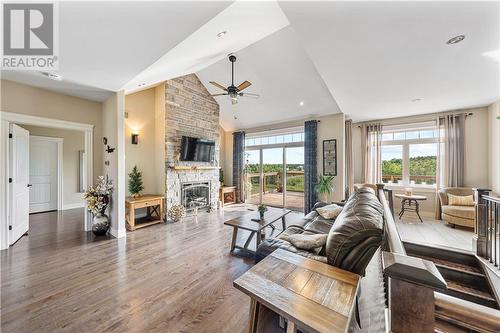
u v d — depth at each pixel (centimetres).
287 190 612
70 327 162
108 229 370
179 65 322
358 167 574
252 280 120
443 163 465
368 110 468
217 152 595
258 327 127
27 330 159
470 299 221
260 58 412
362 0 155
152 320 170
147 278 230
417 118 500
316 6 163
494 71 273
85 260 270
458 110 454
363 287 146
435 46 217
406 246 290
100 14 165
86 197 354
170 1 152
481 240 253
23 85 312
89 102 386
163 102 469
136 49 221
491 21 176
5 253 287
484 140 428
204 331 160
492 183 409
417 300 61
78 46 212
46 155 529
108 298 196
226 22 211
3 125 298
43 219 456
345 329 85
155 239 348
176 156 488
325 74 288
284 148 614
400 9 165
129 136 445
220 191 630
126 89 361
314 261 143
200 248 313
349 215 167
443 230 388
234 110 602
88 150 383
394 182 539
